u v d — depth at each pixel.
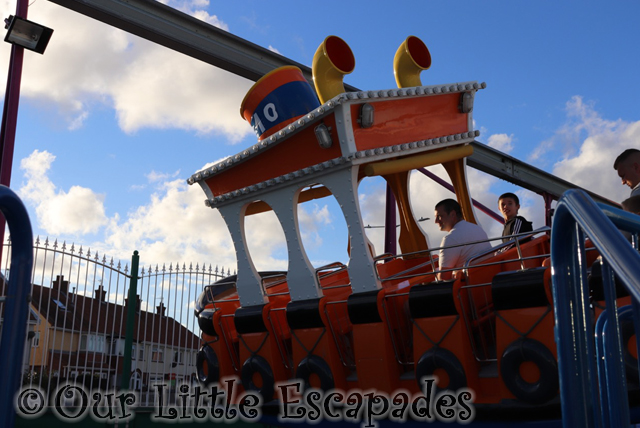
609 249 1.37
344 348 5.16
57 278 8.65
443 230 5.46
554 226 1.66
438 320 4.48
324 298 5.11
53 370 8.30
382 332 4.68
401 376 4.70
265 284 6.11
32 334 8.24
